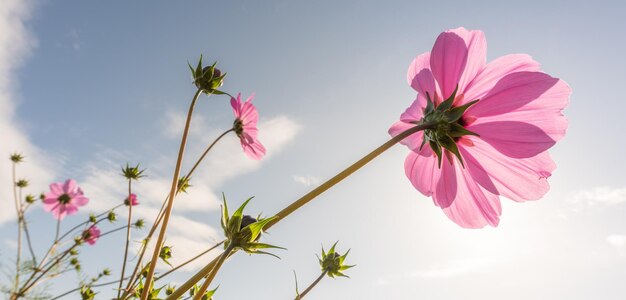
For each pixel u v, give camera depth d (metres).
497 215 0.19
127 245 0.33
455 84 0.19
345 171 0.14
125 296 0.20
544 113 0.17
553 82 0.17
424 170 0.21
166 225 0.16
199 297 0.13
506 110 0.18
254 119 0.41
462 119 0.18
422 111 0.21
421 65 0.21
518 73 0.17
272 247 0.15
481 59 0.19
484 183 0.19
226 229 0.15
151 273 0.15
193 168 0.28
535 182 0.18
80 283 0.38
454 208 0.21
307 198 0.14
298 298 0.23
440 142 0.19
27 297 0.39
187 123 0.19
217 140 0.29
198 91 0.24
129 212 0.36
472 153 0.19
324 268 0.31
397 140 0.15
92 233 0.53
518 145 0.17
